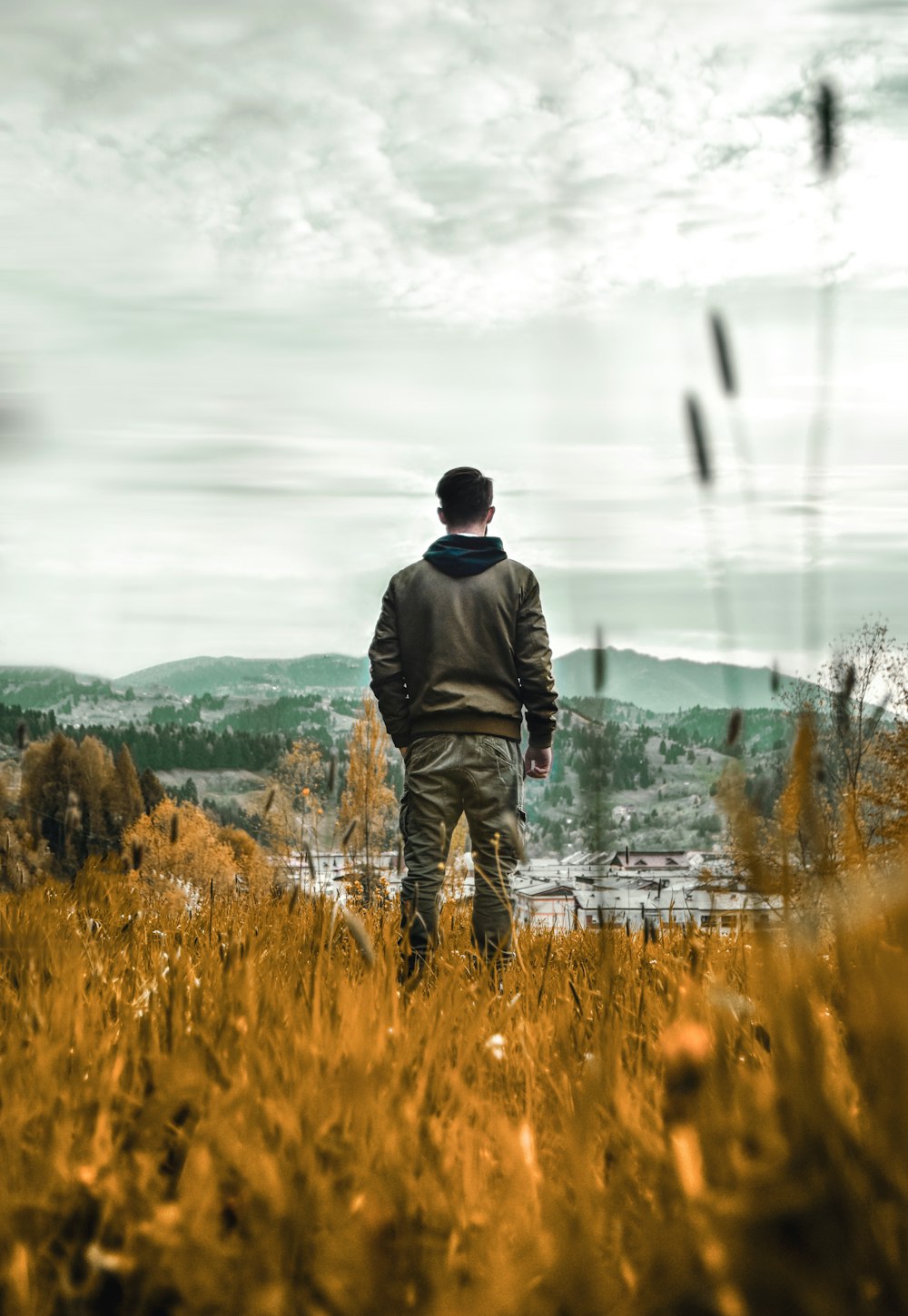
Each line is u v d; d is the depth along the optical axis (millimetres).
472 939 3664
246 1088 1495
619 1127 1336
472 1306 949
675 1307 902
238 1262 1092
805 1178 910
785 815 1003
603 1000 1381
